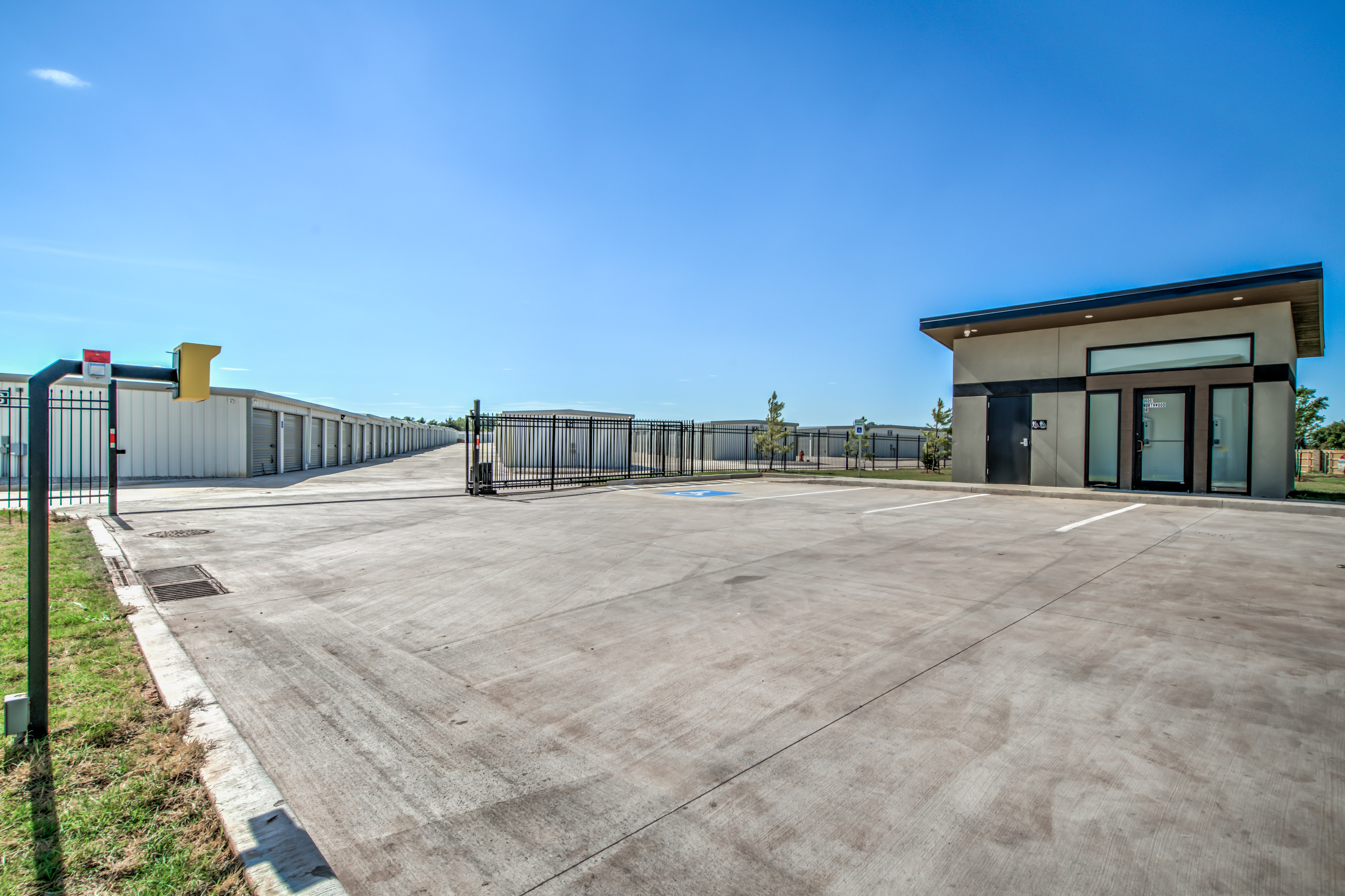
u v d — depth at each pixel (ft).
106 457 58.49
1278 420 40.52
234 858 7.07
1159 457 45.37
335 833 7.61
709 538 28.17
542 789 8.52
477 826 7.75
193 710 10.65
